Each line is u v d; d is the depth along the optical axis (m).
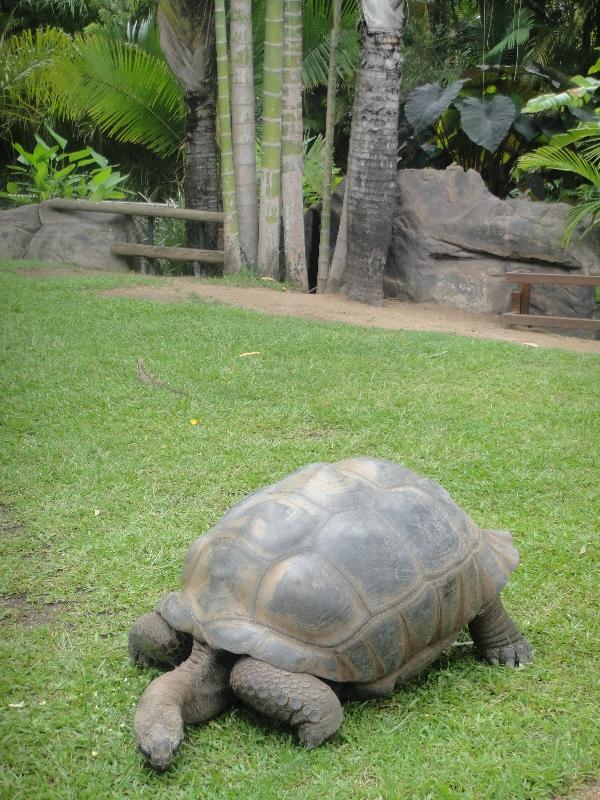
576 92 10.88
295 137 12.21
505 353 8.74
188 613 3.07
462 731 3.12
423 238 12.34
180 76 12.97
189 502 5.02
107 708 3.21
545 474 5.55
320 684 2.95
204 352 8.05
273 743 3.03
